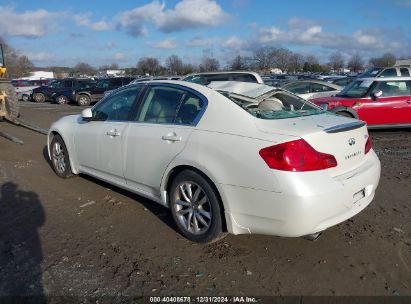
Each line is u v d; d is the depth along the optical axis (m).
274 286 3.13
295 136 3.16
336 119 3.81
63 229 4.13
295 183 3.05
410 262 3.48
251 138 3.31
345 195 3.24
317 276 3.27
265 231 3.30
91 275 3.27
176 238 3.93
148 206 4.77
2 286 3.10
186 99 3.97
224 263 3.46
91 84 25.11
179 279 3.22
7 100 11.10
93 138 4.94
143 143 4.16
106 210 4.65
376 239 3.90
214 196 3.53
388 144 8.77
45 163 6.91
